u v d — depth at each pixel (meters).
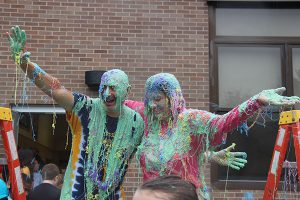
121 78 3.24
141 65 6.95
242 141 6.88
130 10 7.07
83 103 3.32
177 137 3.12
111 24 7.03
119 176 3.30
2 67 6.82
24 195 3.68
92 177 3.26
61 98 3.25
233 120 2.95
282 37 7.25
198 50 7.04
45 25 6.97
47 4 7.01
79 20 7.01
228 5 7.27
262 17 7.29
